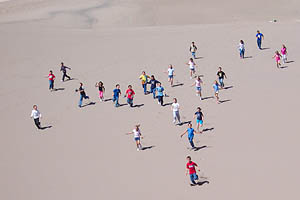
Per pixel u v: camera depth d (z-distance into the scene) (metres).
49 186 15.86
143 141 18.97
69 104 25.05
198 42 36.88
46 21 58.56
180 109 22.34
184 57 32.41
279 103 21.31
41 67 33.19
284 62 28.52
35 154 18.73
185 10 63.88
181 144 18.28
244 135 18.27
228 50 33.19
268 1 66.00
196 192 14.45
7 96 27.31
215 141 18.08
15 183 16.31
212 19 59.44
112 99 25.23
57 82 29.48
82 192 15.19
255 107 21.17
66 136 20.44
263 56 30.61
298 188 13.96
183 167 16.27
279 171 15.12
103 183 15.70
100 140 19.59
